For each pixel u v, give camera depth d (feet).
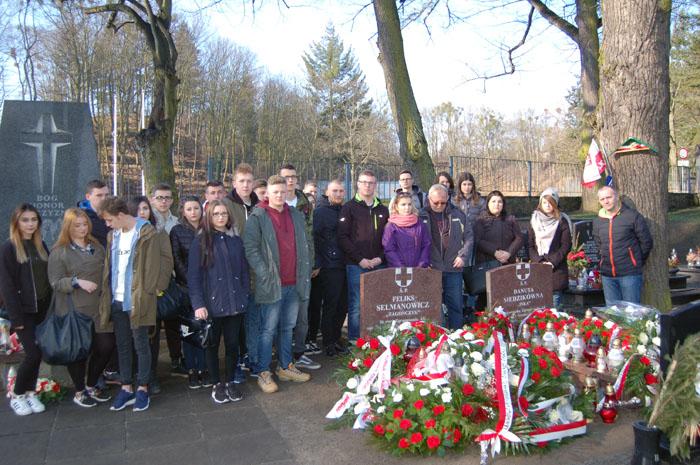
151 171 37.04
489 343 15.02
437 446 12.85
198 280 16.46
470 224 22.09
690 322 13.05
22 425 15.25
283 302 18.67
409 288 19.03
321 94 167.94
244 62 120.67
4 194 23.21
